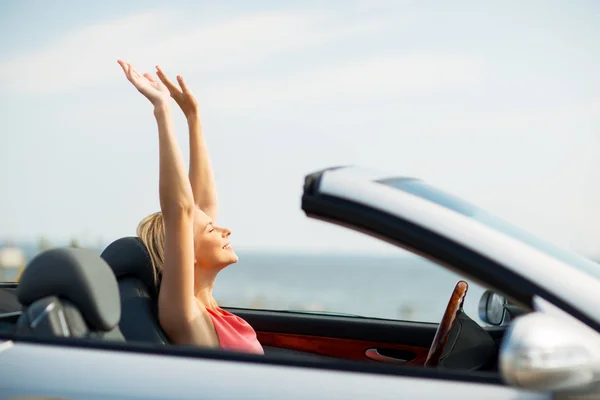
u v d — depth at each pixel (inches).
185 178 192.7
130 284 190.1
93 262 162.7
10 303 206.2
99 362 144.7
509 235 134.3
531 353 113.7
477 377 133.8
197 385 138.3
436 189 147.5
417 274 3806.6
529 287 125.8
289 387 135.4
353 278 4126.5
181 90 242.1
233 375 138.6
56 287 157.9
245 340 209.3
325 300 3922.2
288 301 3902.6
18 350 149.4
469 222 132.2
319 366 138.4
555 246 139.3
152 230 200.2
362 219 130.3
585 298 125.3
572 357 115.3
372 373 136.0
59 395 141.9
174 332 190.5
